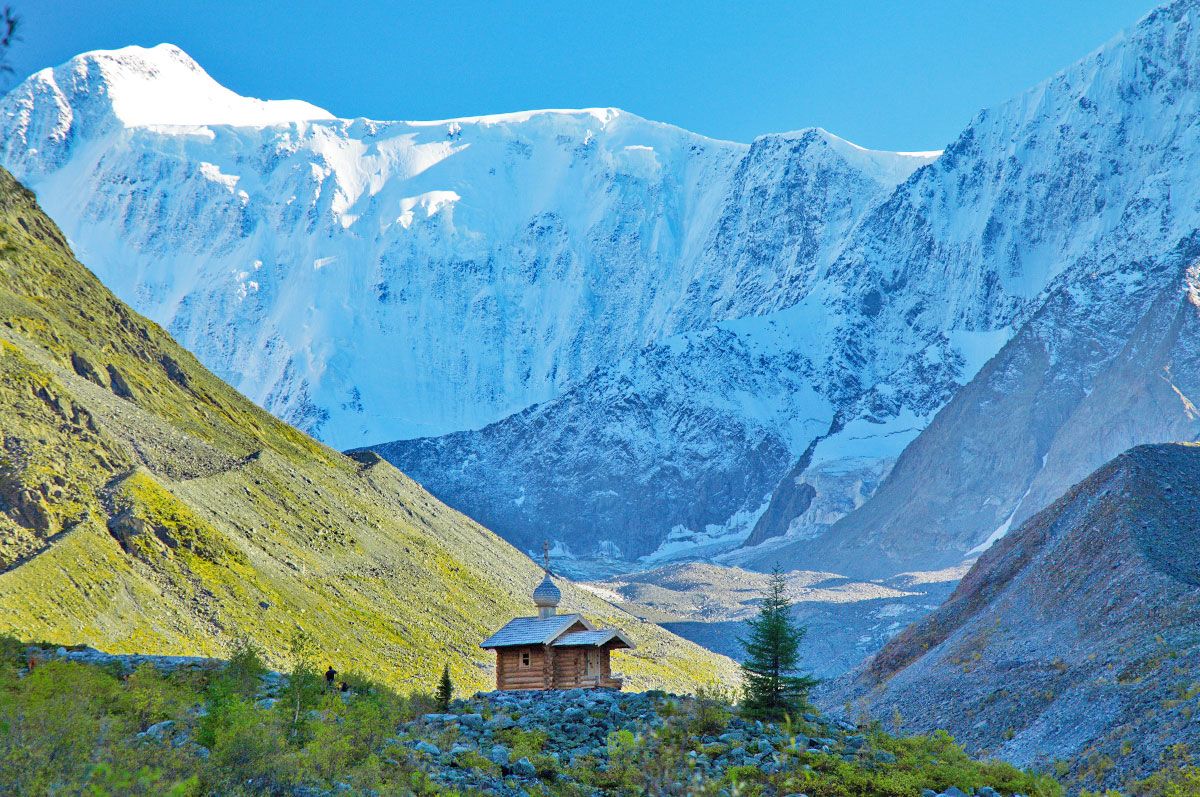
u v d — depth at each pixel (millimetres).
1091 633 106688
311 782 43812
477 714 59719
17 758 37969
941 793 53438
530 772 49781
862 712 121938
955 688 113625
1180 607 99500
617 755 53000
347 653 133875
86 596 107750
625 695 67312
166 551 127375
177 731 49469
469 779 47469
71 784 37031
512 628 81688
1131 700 86500
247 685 61156
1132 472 131125
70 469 131750
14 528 115312
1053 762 84375
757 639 65812
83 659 69812
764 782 51938
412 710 62812
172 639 110688
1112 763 78562
